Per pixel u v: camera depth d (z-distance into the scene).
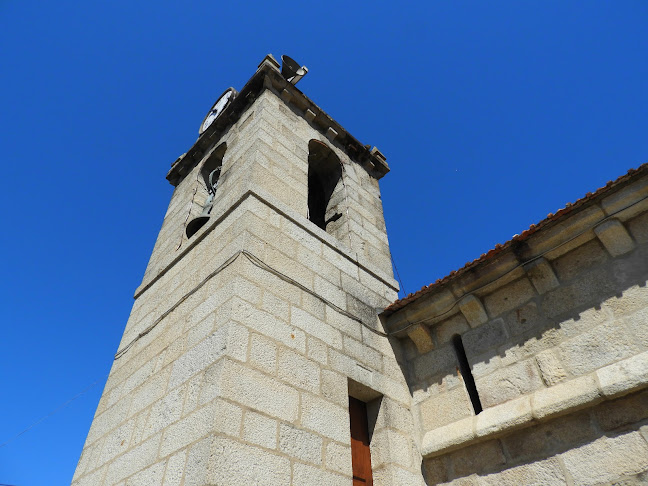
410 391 6.10
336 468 4.51
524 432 4.75
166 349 5.48
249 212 5.96
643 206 4.83
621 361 4.36
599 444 4.21
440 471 5.23
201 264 6.12
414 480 5.13
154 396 5.03
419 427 5.71
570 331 4.94
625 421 4.15
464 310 5.94
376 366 5.93
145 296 7.21
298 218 6.57
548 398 4.61
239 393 4.16
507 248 5.55
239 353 4.43
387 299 7.12
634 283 4.70
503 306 5.69
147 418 4.89
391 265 8.14
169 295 6.41
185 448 3.99
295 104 9.27
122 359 6.45
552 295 5.29
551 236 5.30
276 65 9.20
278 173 7.24
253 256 5.43
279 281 5.50
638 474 3.89
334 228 8.43
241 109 9.31
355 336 5.96
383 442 5.30
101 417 5.85
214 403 3.98
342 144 9.90
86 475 5.23
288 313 5.28
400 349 6.54
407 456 5.30
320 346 5.34
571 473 4.26
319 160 9.67
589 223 5.11
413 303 6.43
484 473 4.85
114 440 5.20
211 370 4.34
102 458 5.18
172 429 4.34
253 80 9.05
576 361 4.73
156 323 6.17
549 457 4.46
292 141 8.28
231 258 5.44
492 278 5.77
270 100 8.69
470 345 5.80
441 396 5.73
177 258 6.95
